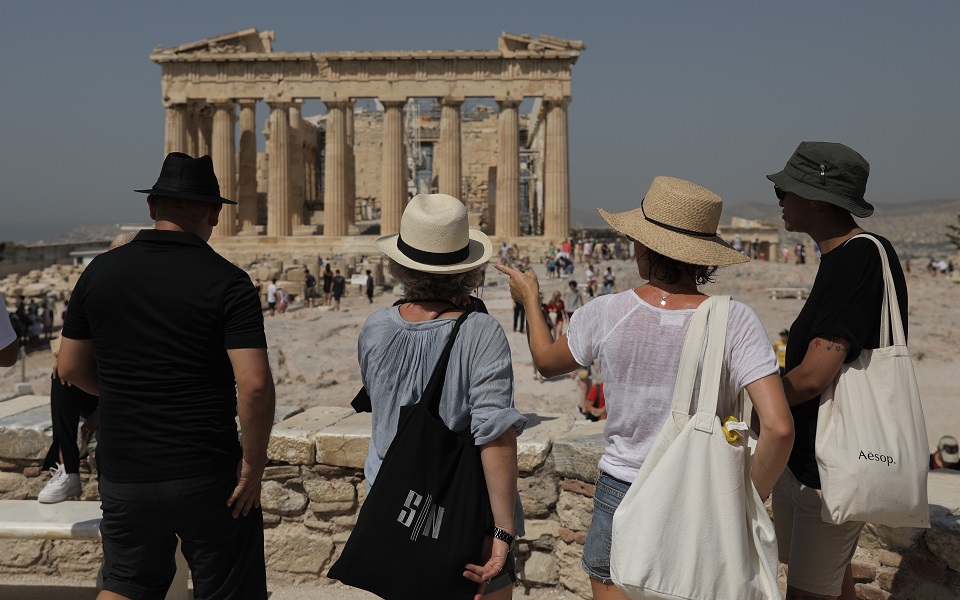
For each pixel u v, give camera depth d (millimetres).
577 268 52719
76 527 5336
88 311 4141
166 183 4234
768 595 3449
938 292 42094
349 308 38625
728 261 3660
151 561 4238
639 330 3723
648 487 3486
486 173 84188
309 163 86375
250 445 4141
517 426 3840
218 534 4199
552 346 4066
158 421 4039
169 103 67125
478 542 3691
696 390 3588
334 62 65938
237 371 4062
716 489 3434
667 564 3410
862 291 3824
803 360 3900
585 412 13422
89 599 5957
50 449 5906
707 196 3779
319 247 63375
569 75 64750
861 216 3957
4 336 5082
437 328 3902
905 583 4805
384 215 65438
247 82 66562
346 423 6441
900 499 3746
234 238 64938
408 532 3650
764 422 3443
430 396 3799
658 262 3816
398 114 65875
